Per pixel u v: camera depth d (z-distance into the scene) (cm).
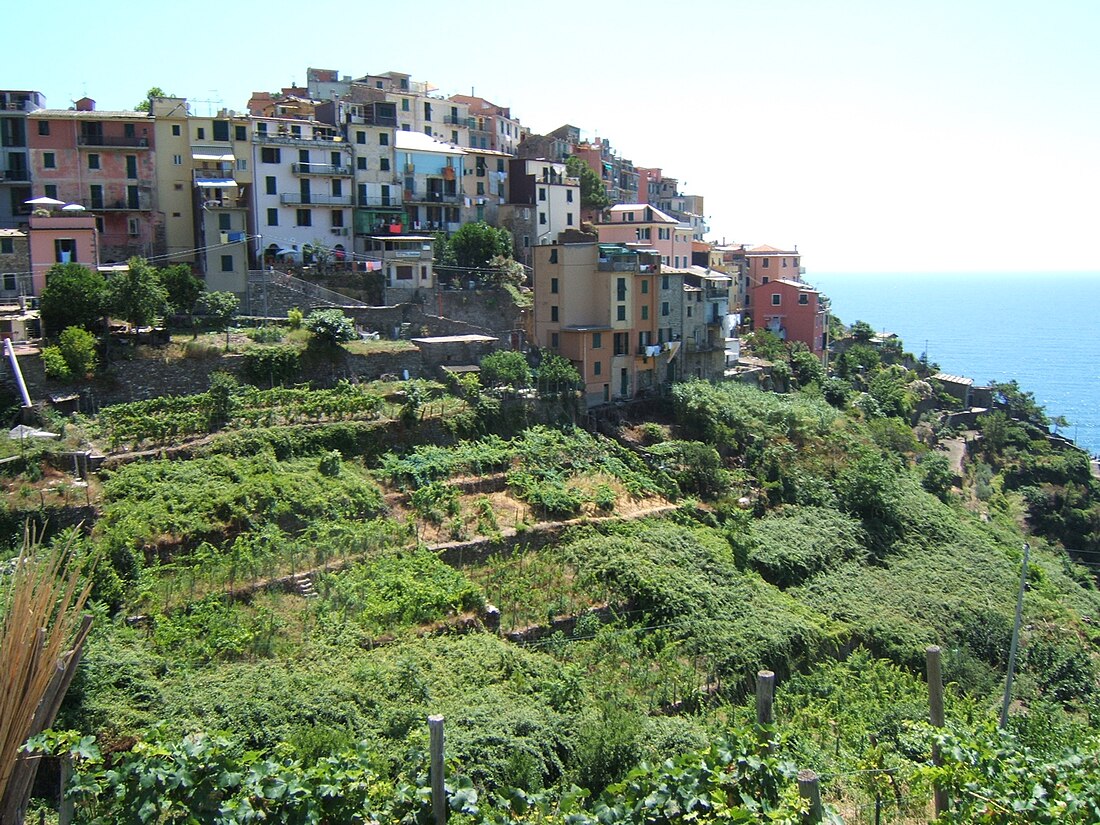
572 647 3950
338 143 7838
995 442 9900
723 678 4012
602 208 10612
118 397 5116
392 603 3844
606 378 6800
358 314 6544
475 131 11162
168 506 4159
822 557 5419
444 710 3184
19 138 7169
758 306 10338
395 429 5312
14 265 6088
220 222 6850
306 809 2000
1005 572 5816
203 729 2883
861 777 2841
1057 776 2277
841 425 7312
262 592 3828
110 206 7269
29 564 1825
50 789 2714
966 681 4481
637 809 2102
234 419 4956
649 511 5353
